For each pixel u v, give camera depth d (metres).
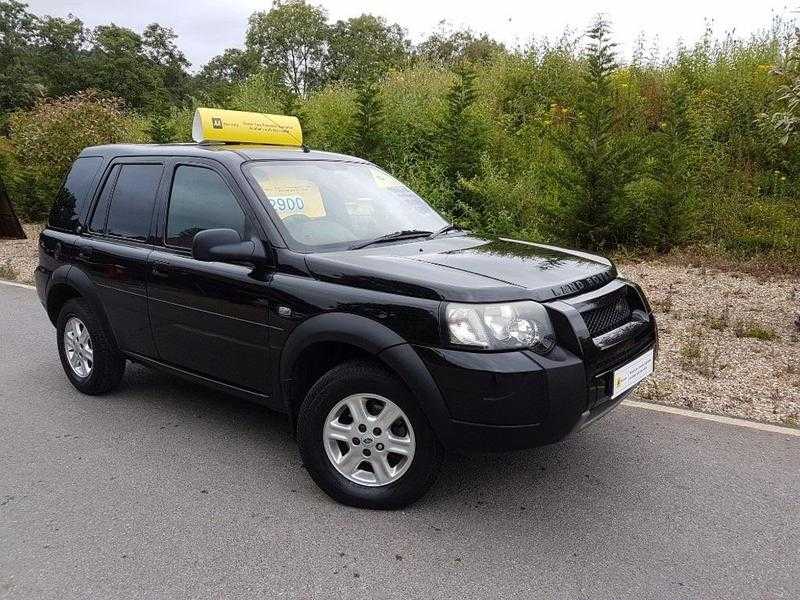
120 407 4.86
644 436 4.27
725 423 4.45
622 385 3.33
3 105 66.00
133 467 3.92
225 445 4.22
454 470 3.83
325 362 3.67
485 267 3.38
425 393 3.06
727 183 11.12
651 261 9.69
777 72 6.81
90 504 3.50
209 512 3.41
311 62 63.12
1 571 2.92
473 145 11.85
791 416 4.54
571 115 12.90
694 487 3.63
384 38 63.88
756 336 6.22
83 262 4.79
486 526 3.25
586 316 3.21
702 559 2.98
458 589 2.78
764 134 11.30
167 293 4.16
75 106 16.22
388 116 13.34
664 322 6.78
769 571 2.89
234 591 2.78
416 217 4.47
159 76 68.69
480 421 2.99
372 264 3.38
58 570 2.93
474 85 14.73
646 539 3.14
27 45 75.31
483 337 2.97
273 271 3.63
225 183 3.98
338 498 3.46
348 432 3.40
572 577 2.85
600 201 9.91
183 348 4.19
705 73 13.39
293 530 3.23
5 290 9.23
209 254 3.48
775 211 10.18
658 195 9.85
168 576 2.88
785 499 3.50
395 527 3.25
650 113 12.74
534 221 10.74
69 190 5.20
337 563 2.97
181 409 4.83
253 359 3.76
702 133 11.59
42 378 5.55
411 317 3.10
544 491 3.59
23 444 4.25
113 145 5.06
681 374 5.31
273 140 4.94
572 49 15.32
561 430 3.02
